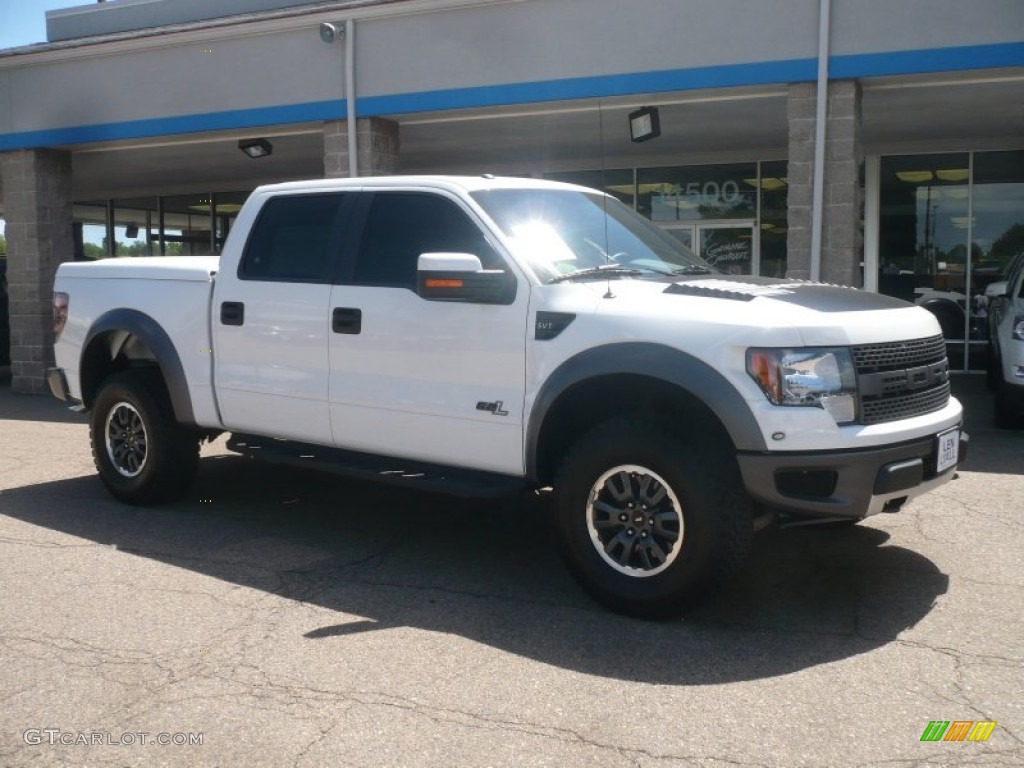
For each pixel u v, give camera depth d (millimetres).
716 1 9539
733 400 4129
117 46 12305
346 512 6441
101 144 13109
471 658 4035
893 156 14328
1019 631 4262
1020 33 8672
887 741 3314
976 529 5809
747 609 4570
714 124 12211
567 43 10180
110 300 6547
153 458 6340
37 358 13359
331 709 3578
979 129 12727
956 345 14352
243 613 4559
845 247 9367
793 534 5770
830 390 4168
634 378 4445
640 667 3936
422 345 5070
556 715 3525
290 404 5660
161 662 4000
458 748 3287
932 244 14320
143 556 5457
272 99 11609
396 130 11719
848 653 4051
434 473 5223
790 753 3242
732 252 15359
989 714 3498
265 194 5973
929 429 4480
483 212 5051
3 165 13523
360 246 5453
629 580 4410
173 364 6148
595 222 5488
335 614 4547
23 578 5066
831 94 9305
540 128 12266
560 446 4883
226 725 3459
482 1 10375
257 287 5773
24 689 3760
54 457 8438
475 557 5449
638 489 4395
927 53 8906
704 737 3355
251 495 6895
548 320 4645
